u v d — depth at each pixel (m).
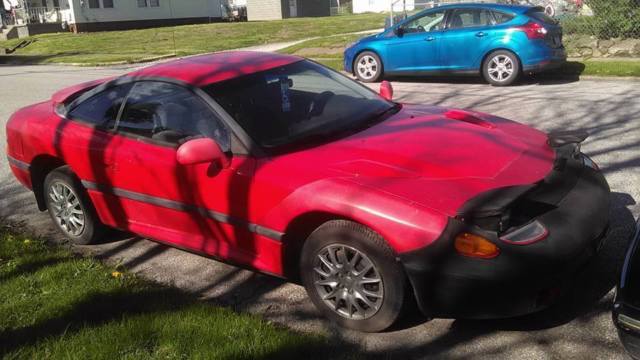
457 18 11.44
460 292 3.14
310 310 3.89
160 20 35.84
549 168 3.61
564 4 14.34
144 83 4.60
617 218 4.72
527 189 3.27
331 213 3.42
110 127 4.68
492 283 3.08
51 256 4.81
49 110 5.37
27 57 24.00
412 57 12.00
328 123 4.18
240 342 3.37
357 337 3.54
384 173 3.47
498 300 3.13
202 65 4.60
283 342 3.36
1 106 12.12
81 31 31.95
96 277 4.35
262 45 23.00
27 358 3.37
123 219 4.79
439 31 11.60
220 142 4.01
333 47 18.02
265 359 3.22
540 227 3.21
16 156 5.46
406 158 3.60
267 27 28.61
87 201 4.98
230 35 26.59
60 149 4.95
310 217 3.59
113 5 33.25
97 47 25.62
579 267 3.28
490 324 3.54
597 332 3.37
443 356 3.29
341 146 3.84
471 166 3.52
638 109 8.21
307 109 4.26
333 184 3.46
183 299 3.98
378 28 25.03
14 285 4.27
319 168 3.61
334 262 3.55
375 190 3.33
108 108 4.77
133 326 3.57
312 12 45.25
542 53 10.66
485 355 3.27
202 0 38.53
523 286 3.11
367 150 3.74
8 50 27.36
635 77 10.72
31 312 3.88
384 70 12.47
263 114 4.10
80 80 15.55
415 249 3.16
